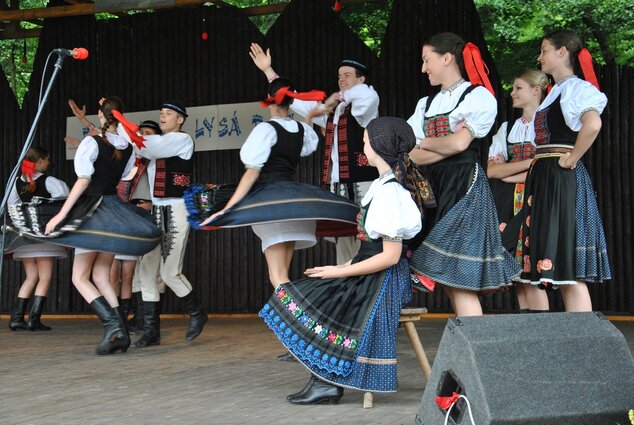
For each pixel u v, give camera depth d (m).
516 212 4.86
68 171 9.28
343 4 8.77
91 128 5.27
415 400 3.49
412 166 3.31
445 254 3.41
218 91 8.91
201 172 8.93
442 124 3.52
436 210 3.45
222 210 4.04
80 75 9.28
